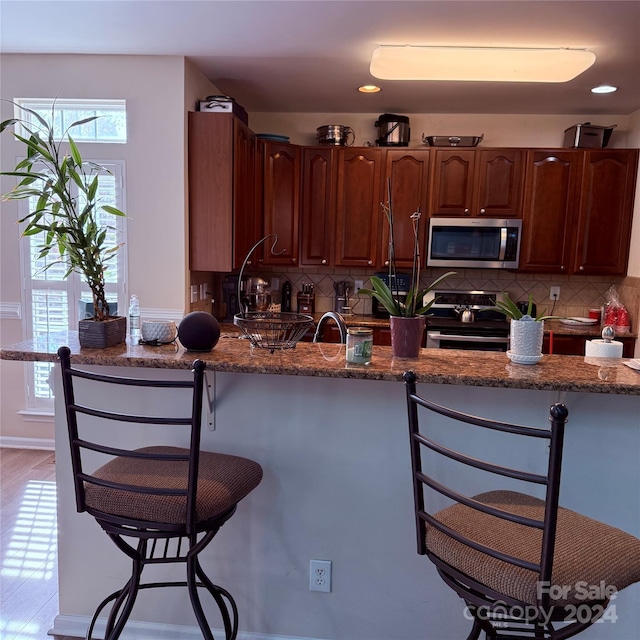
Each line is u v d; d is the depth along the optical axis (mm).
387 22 2646
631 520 1729
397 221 4188
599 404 1701
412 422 1266
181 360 1637
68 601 1981
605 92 3709
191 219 3453
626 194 4035
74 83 3330
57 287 3555
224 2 2490
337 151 4164
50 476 3270
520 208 4109
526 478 1022
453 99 3975
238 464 1615
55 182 1750
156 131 3330
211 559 1908
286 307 4531
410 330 1753
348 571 1857
